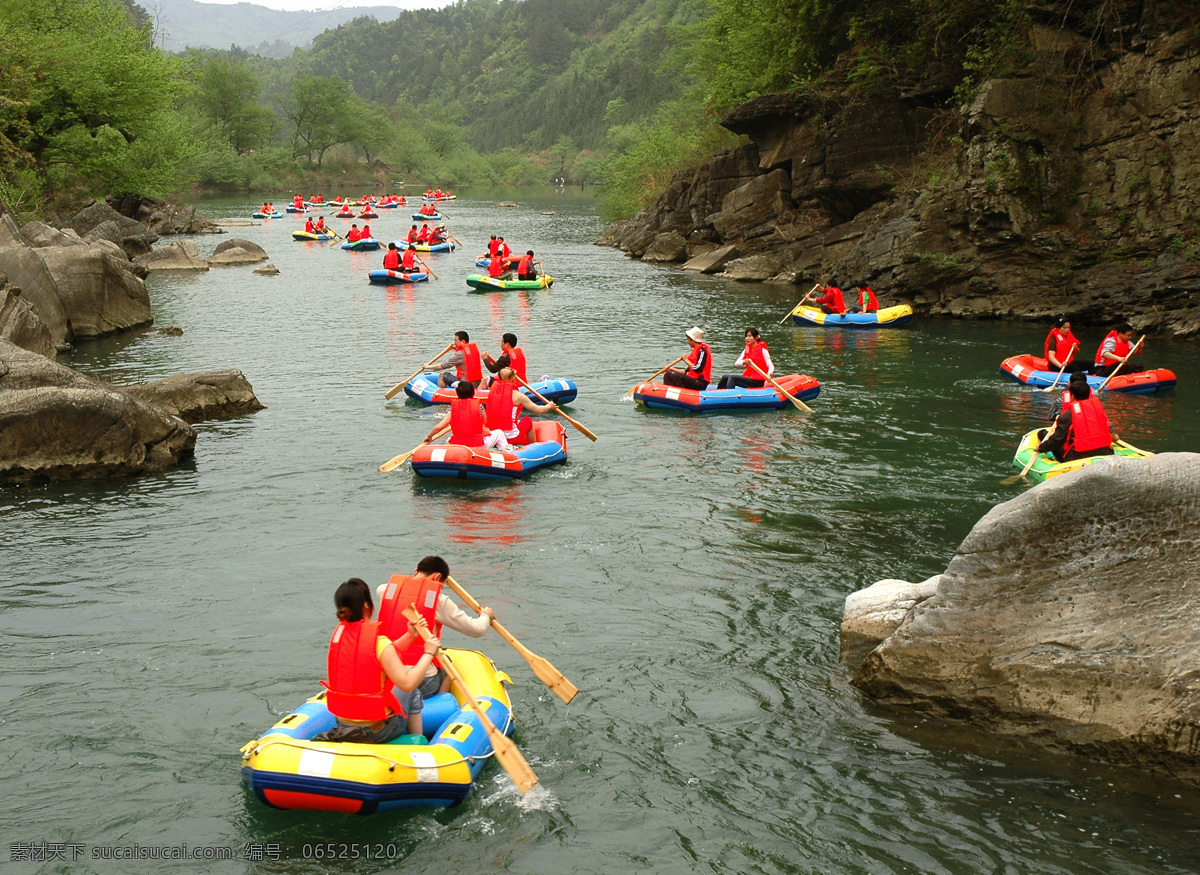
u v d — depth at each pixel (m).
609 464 11.88
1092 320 21.56
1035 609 5.81
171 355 19.03
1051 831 5.09
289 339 20.92
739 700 6.43
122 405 11.25
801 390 15.01
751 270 31.75
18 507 10.19
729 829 5.15
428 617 5.48
